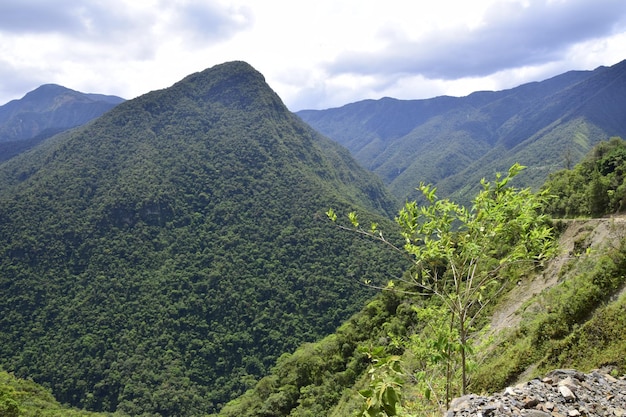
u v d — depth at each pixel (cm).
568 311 1405
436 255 563
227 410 4791
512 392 514
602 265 1518
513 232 545
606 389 540
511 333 1711
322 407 3297
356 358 3547
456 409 481
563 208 3394
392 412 299
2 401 4388
